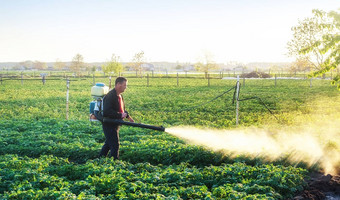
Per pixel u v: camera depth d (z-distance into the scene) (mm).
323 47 9914
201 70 75000
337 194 6816
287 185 6652
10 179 6812
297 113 18000
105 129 8266
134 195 5703
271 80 54000
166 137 11250
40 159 8492
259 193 6121
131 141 11305
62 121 14586
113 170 7164
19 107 20656
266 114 17578
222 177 6922
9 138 11023
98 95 8305
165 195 5918
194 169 7352
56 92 32000
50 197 5730
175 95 28828
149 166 7648
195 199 5719
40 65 182125
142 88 37094
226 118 16688
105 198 5789
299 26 41406
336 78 10633
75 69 79250
